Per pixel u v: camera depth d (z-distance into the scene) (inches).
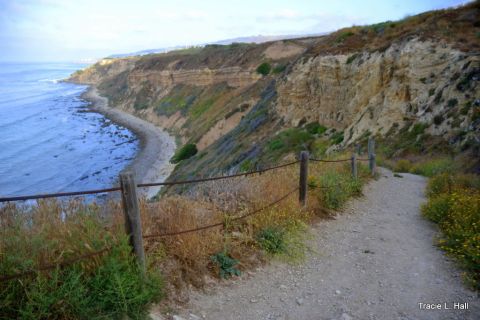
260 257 198.4
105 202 177.0
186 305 147.6
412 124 828.0
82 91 6136.8
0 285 110.3
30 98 5206.7
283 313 153.9
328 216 294.5
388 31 1099.3
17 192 1435.8
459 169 559.5
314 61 1219.2
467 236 219.9
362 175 475.5
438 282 184.9
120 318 122.0
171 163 1952.5
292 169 341.1
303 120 1254.3
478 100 685.3
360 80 1027.3
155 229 175.5
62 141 2507.4
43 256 122.3
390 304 163.9
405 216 326.0
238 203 234.8
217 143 1724.9
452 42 840.9
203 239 184.4
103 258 132.6
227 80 2738.7
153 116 3211.1
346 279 189.2
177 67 3467.0
